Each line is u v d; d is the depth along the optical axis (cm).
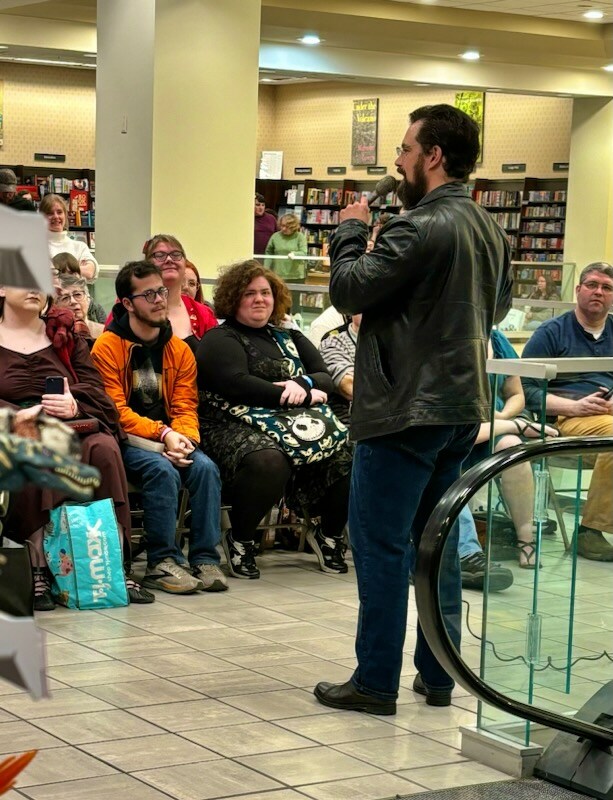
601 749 304
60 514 464
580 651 323
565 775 304
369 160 1928
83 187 1872
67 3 1134
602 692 320
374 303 332
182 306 579
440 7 1246
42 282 98
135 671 385
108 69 953
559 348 570
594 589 324
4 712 341
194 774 299
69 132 1880
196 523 506
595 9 1251
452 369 329
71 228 1848
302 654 412
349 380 574
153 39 905
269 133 2111
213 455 531
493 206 1786
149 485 496
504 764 313
